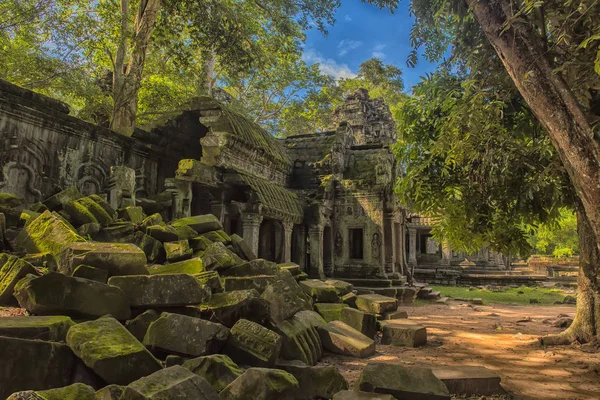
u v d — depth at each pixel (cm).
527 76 546
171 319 503
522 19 545
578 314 871
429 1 773
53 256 642
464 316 1391
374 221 1873
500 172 823
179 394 325
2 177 1009
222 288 686
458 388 539
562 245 3625
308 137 2203
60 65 1448
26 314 485
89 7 1547
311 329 734
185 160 1242
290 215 1633
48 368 371
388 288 1739
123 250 598
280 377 416
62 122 1157
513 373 654
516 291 2462
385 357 747
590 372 659
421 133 989
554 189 845
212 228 1038
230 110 1658
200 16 1697
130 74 1650
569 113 531
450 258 3191
